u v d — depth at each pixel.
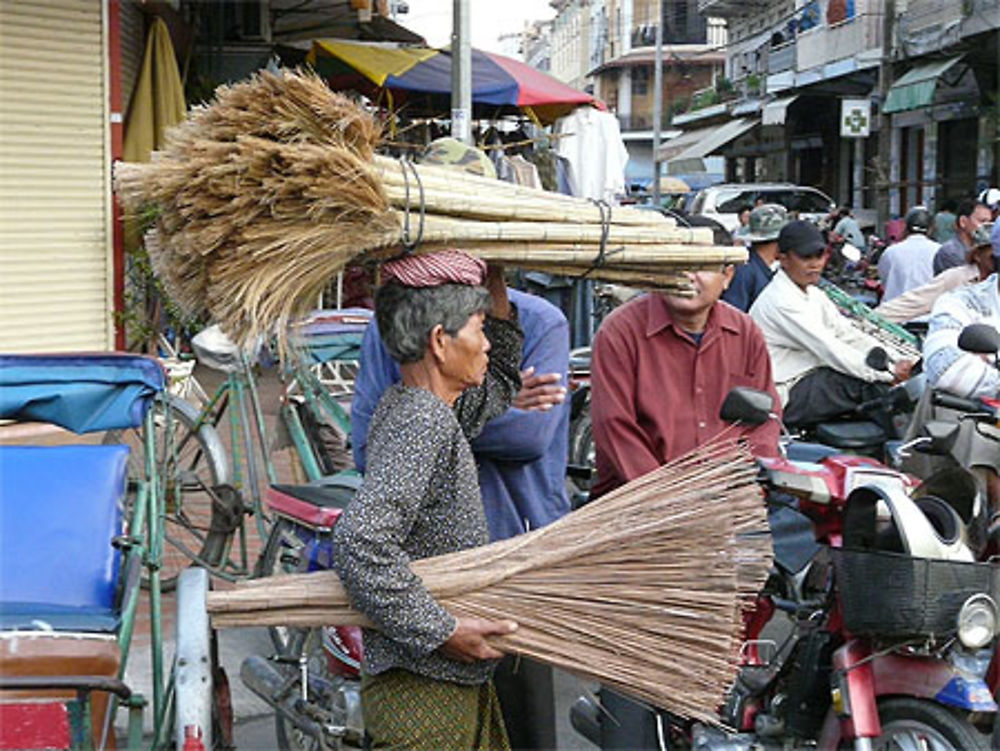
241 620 2.71
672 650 2.74
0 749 2.62
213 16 13.77
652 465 3.72
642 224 3.04
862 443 5.49
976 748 3.10
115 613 3.25
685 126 45.53
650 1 66.69
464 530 2.72
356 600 2.59
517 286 9.77
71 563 3.49
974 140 25.78
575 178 13.27
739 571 2.87
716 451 2.87
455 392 2.77
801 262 5.65
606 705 3.65
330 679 3.90
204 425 5.75
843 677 3.28
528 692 3.52
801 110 33.66
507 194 2.91
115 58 9.93
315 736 3.75
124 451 3.78
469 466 2.73
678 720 3.72
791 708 3.51
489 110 14.30
